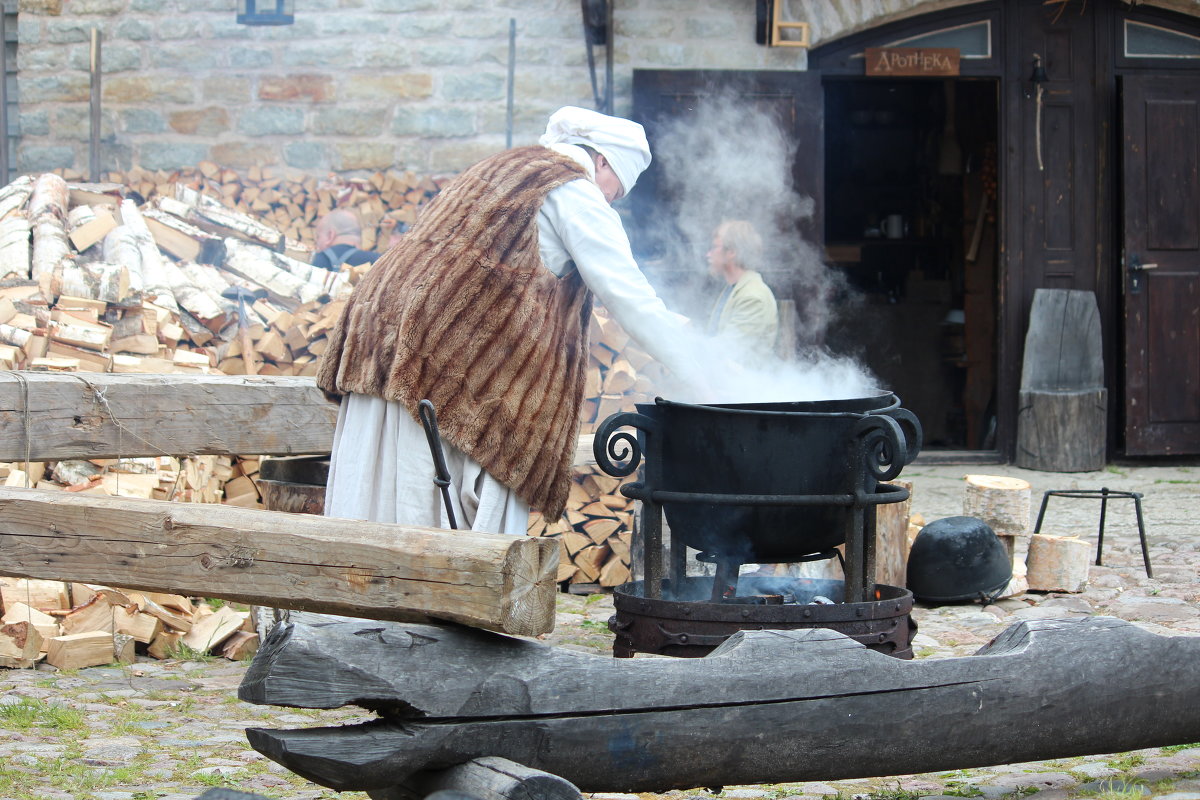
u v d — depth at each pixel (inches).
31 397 147.1
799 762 99.6
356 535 89.0
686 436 120.7
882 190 445.4
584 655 93.2
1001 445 367.6
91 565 97.0
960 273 437.4
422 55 350.0
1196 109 358.6
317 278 260.7
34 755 119.9
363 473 114.9
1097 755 122.8
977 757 106.3
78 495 100.6
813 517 119.8
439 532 88.1
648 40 344.8
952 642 173.2
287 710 140.9
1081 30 362.9
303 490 160.7
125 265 225.0
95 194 281.3
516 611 85.9
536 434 114.3
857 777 102.5
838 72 356.2
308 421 166.4
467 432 111.0
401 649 87.0
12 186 270.5
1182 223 358.6
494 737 88.8
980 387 418.9
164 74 351.3
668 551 199.3
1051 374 360.5
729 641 100.4
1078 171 365.7
